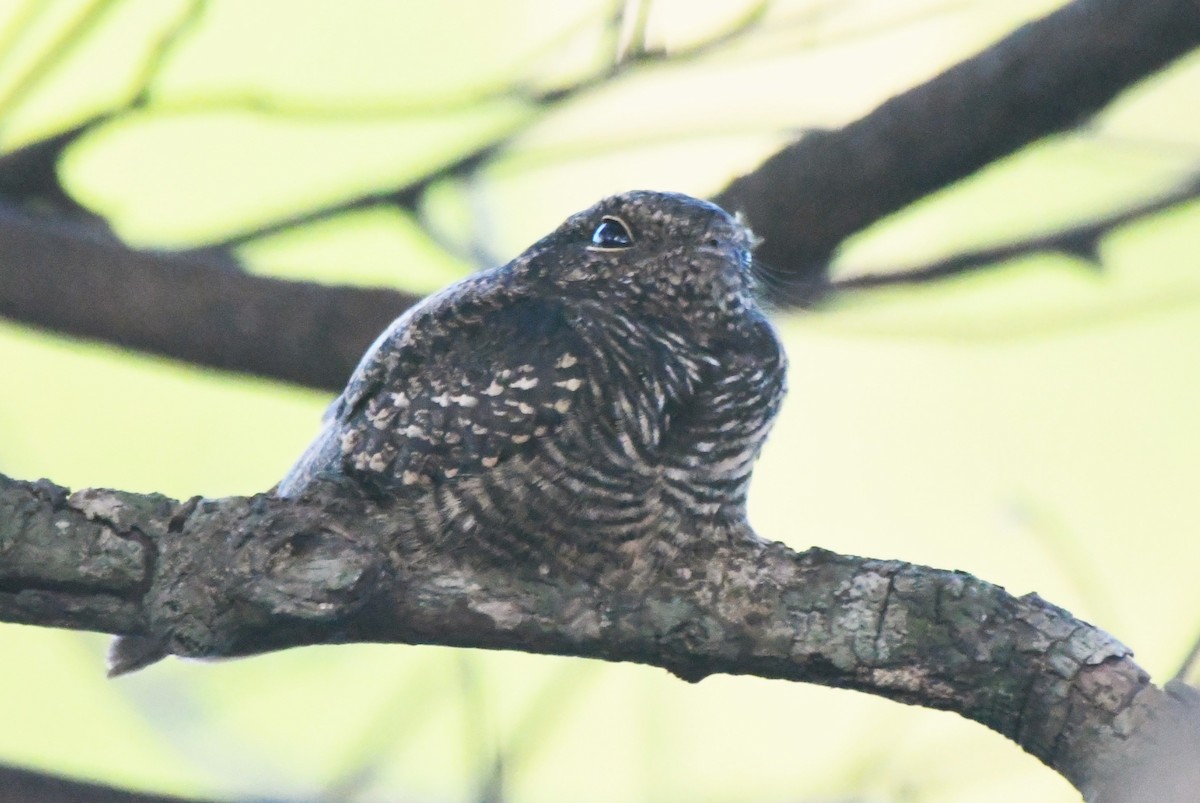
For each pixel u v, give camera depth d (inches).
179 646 267.6
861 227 385.4
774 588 295.7
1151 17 352.2
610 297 334.0
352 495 308.5
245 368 386.0
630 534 305.7
